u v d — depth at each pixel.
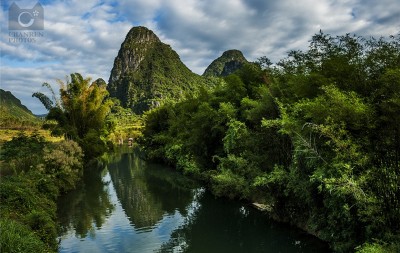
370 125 9.45
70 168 26.84
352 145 9.91
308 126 11.48
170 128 42.00
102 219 18.03
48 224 13.05
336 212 10.63
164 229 16.20
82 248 13.74
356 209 10.02
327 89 10.16
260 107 16.75
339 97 9.75
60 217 18.38
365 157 9.65
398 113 8.86
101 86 45.47
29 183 17.92
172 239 14.76
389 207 9.38
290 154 15.26
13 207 13.27
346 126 10.26
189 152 30.50
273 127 15.16
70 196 23.77
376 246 8.88
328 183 10.41
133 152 61.88
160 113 51.38
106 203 21.70
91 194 24.55
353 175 9.76
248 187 17.80
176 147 35.78
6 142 26.77
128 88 175.38
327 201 11.05
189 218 17.97
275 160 16.23
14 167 20.06
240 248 13.49
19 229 10.17
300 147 12.26
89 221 17.66
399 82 8.75
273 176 14.15
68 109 40.16
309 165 11.86
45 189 19.80
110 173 35.22
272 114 16.38
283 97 15.67
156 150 45.19
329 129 10.20
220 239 14.62
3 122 47.69
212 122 24.86
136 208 20.41
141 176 32.97
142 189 26.41
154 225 16.89
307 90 13.05
